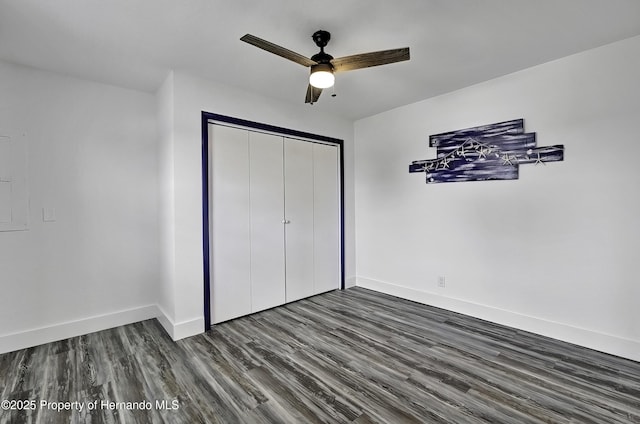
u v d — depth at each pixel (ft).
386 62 6.59
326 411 5.84
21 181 8.39
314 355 7.92
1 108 8.12
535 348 8.17
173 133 8.84
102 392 6.42
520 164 9.20
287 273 11.82
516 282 9.38
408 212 12.17
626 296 7.58
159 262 10.45
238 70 8.88
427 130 11.45
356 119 13.94
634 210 7.45
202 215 9.37
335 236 13.64
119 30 6.81
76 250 9.20
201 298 9.34
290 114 11.63
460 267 10.66
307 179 12.50
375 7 6.09
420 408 5.91
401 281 12.50
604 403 6.01
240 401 6.13
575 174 8.26
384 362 7.56
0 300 8.10
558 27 6.90
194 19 6.44
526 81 9.01
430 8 6.15
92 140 9.46
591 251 8.06
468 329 9.41
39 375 7.03
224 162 9.99
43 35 6.95
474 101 10.14
